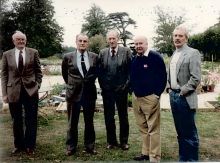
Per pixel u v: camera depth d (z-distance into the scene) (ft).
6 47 141.59
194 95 17.56
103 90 20.83
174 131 26.07
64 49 168.76
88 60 20.03
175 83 17.89
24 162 19.21
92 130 20.63
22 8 151.84
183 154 18.07
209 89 47.62
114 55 20.45
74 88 19.86
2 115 31.55
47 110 34.12
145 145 19.54
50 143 22.84
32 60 20.15
